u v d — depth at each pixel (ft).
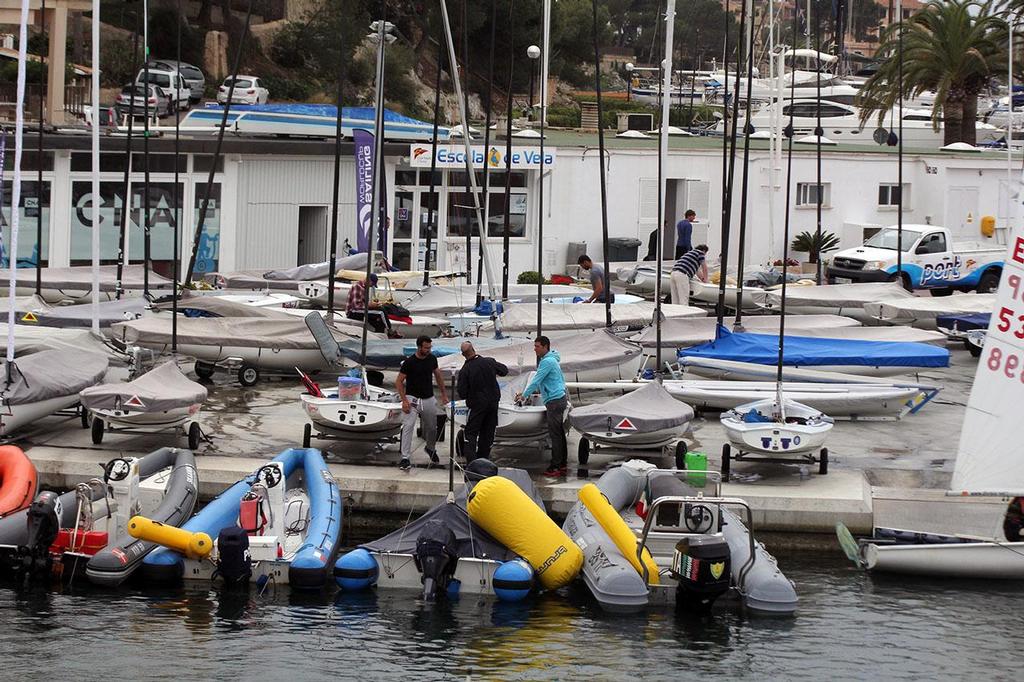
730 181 122.42
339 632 71.51
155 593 76.89
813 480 93.09
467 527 79.71
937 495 91.97
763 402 97.40
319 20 289.12
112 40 265.34
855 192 221.05
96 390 93.76
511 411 94.22
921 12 247.50
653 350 127.24
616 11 476.95
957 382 137.90
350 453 97.55
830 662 68.74
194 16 291.79
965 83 250.37
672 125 306.55
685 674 66.74
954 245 203.41
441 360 111.65
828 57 324.39
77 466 90.99
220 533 75.97
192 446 96.27
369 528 88.48
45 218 174.70
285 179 187.62
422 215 196.85
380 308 133.90
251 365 122.93
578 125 308.81
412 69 299.99
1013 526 82.48
